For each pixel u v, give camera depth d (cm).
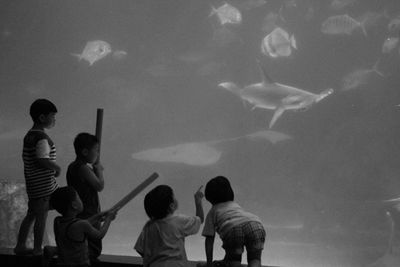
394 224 1361
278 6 3716
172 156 2234
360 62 3700
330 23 1664
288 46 1512
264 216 1912
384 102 2586
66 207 364
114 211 378
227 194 356
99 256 418
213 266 356
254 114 3981
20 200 679
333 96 2558
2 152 2877
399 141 1725
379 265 1175
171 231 334
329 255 1298
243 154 2764
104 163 3148
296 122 2895
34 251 433
